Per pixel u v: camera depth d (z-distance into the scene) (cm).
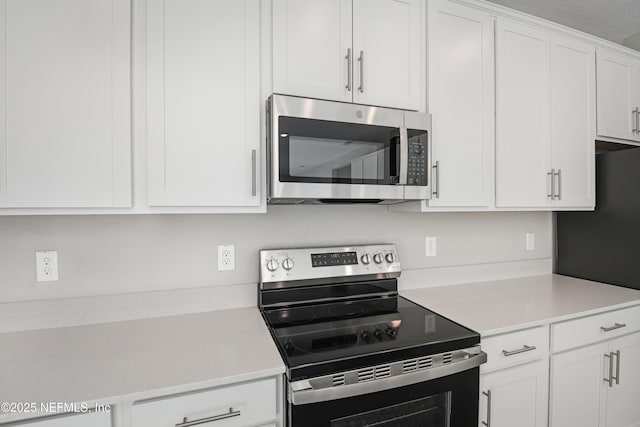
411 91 146
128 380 88
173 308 140
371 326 128
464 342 116
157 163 112
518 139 170
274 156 119
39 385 85
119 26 107
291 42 127
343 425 101
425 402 113
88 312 129
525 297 168
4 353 104
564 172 184
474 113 159
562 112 183
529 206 174
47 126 100
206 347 109
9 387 84
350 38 136
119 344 111
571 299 165
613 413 160
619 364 161
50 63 100
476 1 157
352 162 129
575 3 191
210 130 117
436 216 191
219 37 118
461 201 156
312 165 124
